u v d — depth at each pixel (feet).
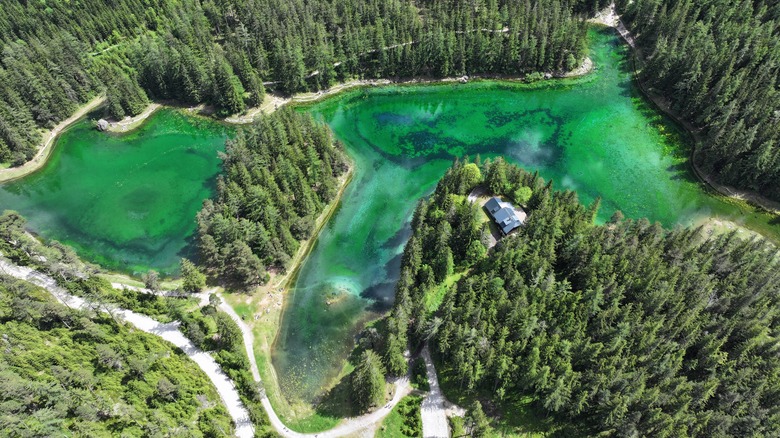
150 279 344.69
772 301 304.09
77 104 530.68
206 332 329.52
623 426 252.62
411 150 479.00
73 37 539.29
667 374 270.87
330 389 309.63
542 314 298.35
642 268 315.58
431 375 306.76
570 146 476.95
